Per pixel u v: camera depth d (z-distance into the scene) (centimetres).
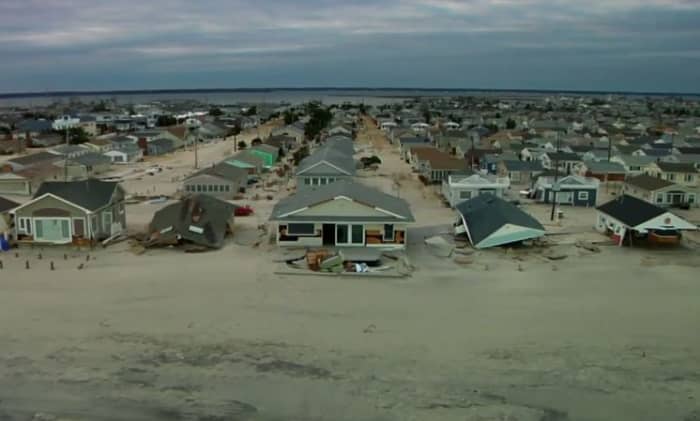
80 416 1952
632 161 8100
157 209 5497
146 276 3406
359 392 2116
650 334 2644
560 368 2311
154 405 2019
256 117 19888
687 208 6019
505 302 3039
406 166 8950
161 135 11962
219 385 2153
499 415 1981
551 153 8894
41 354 2378
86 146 10006
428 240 4262
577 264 3762
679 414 2000
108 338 2536
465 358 2381
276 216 4069
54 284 3250
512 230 4116
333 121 18375
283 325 2695
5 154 10488
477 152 9438
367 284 3309
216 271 3512
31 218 4084
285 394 2095
